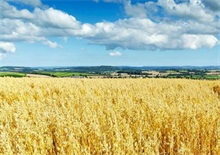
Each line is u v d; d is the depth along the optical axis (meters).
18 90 17.97
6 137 6.23
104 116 8.45
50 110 9.66
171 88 21.11
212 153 7.29
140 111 9.73
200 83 28.69
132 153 6.15
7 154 5.70
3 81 24.36
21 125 7.12
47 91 19.00
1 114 9.17
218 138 7.36
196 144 7.29
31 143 6.38
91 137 6.93
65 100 13.14
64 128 7.27
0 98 15.98
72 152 6.00
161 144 7.50
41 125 7.49
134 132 7.70
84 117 8.07
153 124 8.53
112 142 6.64
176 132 7.52
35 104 11.29
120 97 13.42
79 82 23.77
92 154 6.62
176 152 6.99
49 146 6.63
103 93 16.12
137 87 21.30
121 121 7.88
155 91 19.66
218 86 26.28
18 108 9.50
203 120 8.58
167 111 9.30
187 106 10.02
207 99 13.88
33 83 23.41
